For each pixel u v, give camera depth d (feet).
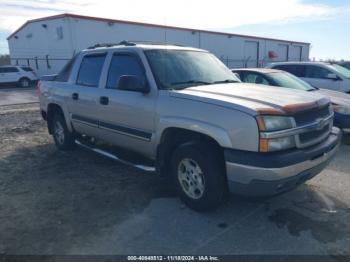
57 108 20.34
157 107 12.64
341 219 11.50
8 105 46.47
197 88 12.67
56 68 88.17
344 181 14.92
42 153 20.26
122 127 14.70
